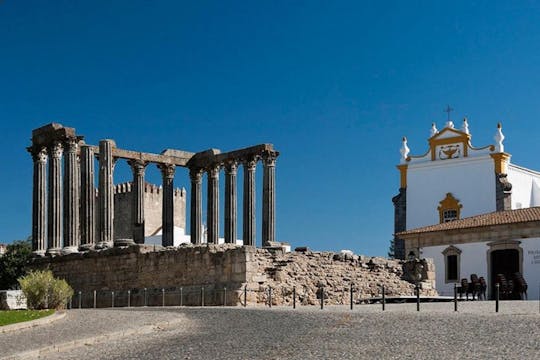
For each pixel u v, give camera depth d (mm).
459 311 33062
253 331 27234
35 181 66688
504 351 19828
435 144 83500
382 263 55750
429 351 20359
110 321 32719
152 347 24125
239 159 73312
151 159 73500
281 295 47062
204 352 22312
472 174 80750
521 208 76500
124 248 56625
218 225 76250
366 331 25375
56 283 44906
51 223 64938
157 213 104875
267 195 70000
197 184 77125
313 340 23766
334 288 50344
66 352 23844
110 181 64938
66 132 64438
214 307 43125
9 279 92688
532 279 61688
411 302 46844
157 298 52281
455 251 66438
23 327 30859
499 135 79562
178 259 51594
